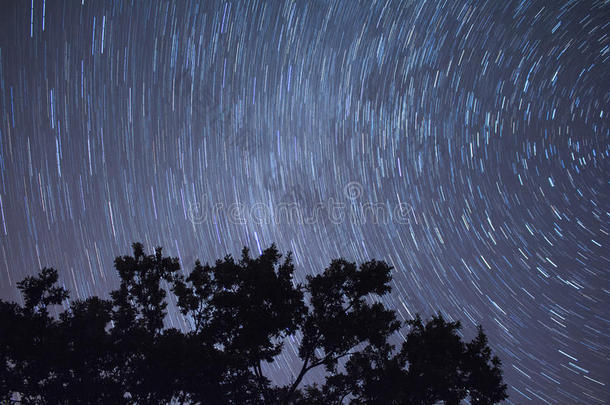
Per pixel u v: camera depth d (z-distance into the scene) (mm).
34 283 6348
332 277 6629
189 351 5805
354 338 6551
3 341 5738
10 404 5785
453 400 6648
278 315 6125
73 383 6035
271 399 6355
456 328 7137
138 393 6078
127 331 6602
